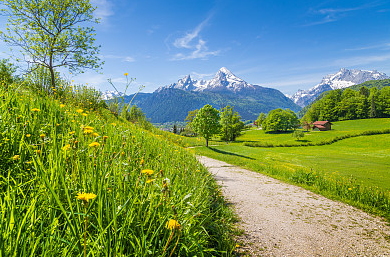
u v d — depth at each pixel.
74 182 1.72
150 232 1.88
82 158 2.29
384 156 39.66
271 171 13.73
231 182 9.99
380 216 6.22
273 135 101.62
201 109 42.66
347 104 116.81
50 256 1.16
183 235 2.11
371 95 114.44
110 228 1.50
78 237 1.28
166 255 1.85
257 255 3.43
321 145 63.97
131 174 2.39
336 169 23.67
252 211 5.88
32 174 1.92
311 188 9.53
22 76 6.91
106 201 1.58
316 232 4.79
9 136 2.37
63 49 17.41
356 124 102.62
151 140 5.87
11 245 1.08
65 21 17.42
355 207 7.03
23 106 3.50
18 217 1.27
